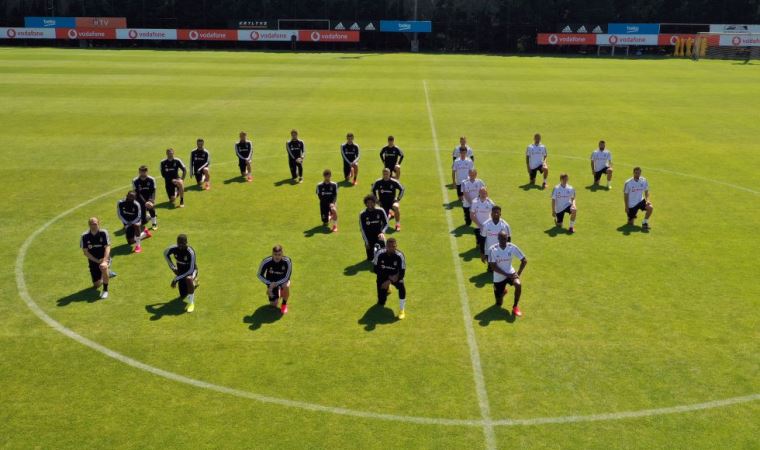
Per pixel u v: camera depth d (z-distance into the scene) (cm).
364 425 930
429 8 8194
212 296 1333
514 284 1247
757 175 2300
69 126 3009
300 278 1426
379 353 1120
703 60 6794
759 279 1433
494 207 1422
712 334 1192
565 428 927
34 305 1287
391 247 1234
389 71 5309
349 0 8156
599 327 1217
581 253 1584
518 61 6450
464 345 1148
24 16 8025
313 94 4006
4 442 891
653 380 1047
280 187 2134
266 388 1016
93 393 1002
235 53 6944
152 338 1163
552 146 2767
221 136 2873
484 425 932
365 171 2352
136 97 3809
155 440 895
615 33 7556
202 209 1903
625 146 2762
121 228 1736
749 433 919
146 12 8025
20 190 2056
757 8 7750
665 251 1600
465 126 3139
